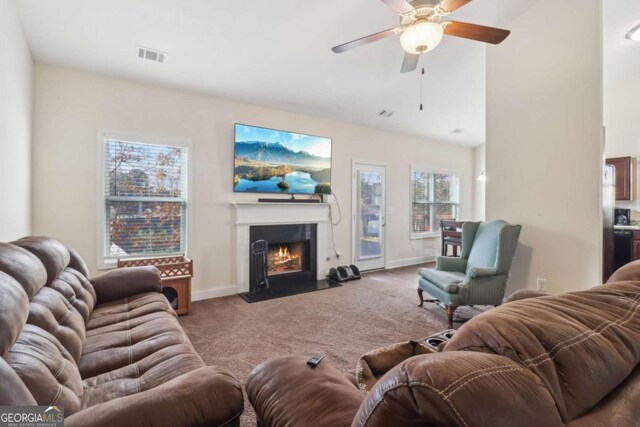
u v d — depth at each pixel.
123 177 3.33
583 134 2.64
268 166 4.23
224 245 3.91
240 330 2.78
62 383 1.07
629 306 0.77
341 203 5.02
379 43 3.11
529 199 3.02
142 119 3.39
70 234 3.04
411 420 0.48
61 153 2.98
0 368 0.72
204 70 3.24
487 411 0.42
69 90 3.02
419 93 4.21
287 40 2.90
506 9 2.94
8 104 2.07
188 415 0.87
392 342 2.55
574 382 0.54
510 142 3.17
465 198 6.88
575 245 2.70
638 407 0.58
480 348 0.61
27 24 2.42
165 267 3.11
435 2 1.94
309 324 2.93
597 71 2.54
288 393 0.87
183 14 2.46
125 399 0.88
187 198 3.66
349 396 0.83
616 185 4.23
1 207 1.95
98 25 2.49
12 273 1.18
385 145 5.57
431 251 6.32
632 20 2.95
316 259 4.70
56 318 1.40
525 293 1.64
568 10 2.71
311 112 4.53
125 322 1.88
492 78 3.33
